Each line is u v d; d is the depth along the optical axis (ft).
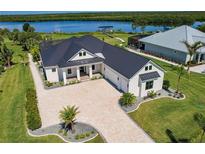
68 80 118.42
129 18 502.79
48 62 115.14
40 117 81.92
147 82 97.40
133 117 81.71
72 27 424.05
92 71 128.57
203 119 63.93
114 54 119.34
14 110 86.74
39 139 69.26
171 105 90.33
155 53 178.19
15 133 72.28
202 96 98.89
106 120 79.77
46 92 103.91
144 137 70.08
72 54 115.65
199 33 173.68
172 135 70.85
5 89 107.34
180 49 150.51
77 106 90.17
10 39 247.29
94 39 145.79
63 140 68.90
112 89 106.73
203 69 139.95
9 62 144.46
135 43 203.00
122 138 69.77
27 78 122.31
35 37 211.61
